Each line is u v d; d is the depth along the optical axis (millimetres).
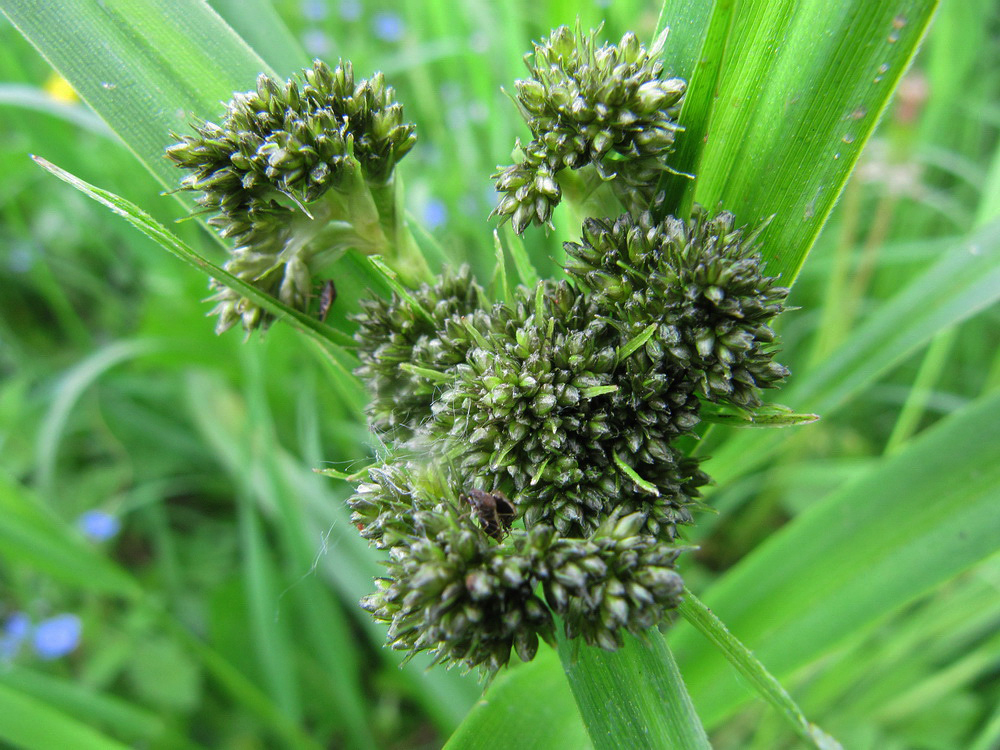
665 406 62
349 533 148
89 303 215
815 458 178
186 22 82
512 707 76
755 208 68
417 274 78
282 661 137
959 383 179
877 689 144
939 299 101
